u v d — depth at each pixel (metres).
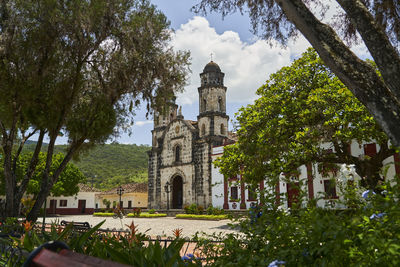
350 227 2.27
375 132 14.12
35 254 2.17
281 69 18.62
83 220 30.69
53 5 9.45
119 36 11.05
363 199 3.08
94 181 101.19
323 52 3.34
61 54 10.23
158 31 11.56
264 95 18.75
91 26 10.07
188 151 40.41
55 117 10.57
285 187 23.73
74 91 10.76
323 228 2.22
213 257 3.24
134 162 132.25
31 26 9.71
